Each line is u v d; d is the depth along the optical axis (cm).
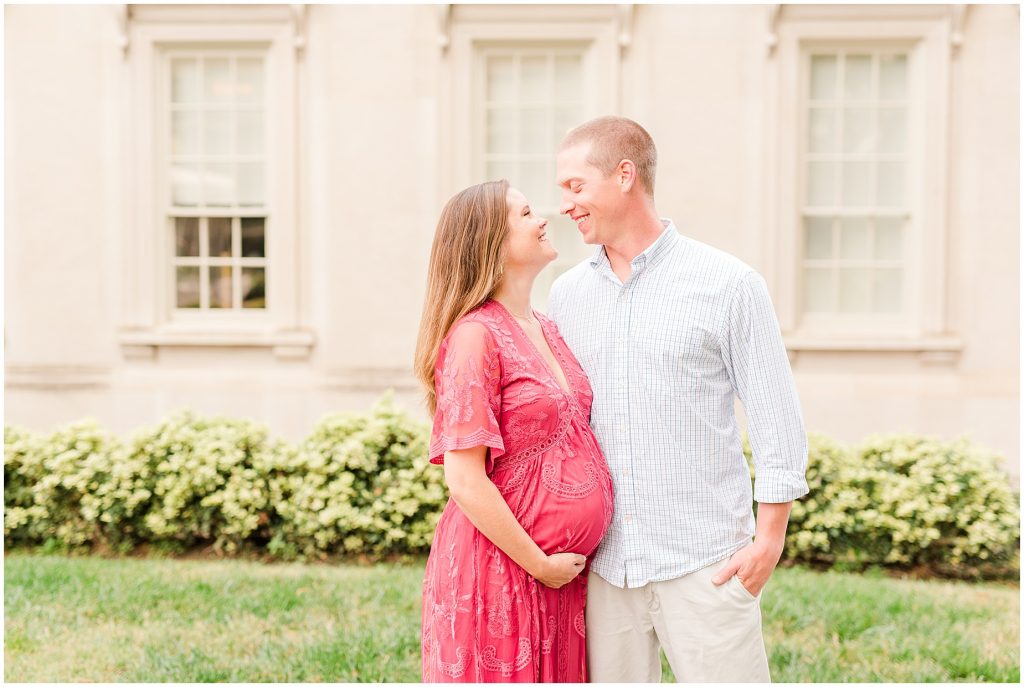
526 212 229
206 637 387
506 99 646
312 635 388
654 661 241
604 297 239
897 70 638
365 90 638
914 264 639
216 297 663
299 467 521
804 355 632
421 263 639
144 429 541
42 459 533
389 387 640
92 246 647
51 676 347
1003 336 623
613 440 232
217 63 651
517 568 216
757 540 223
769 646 379
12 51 640
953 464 509
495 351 215
